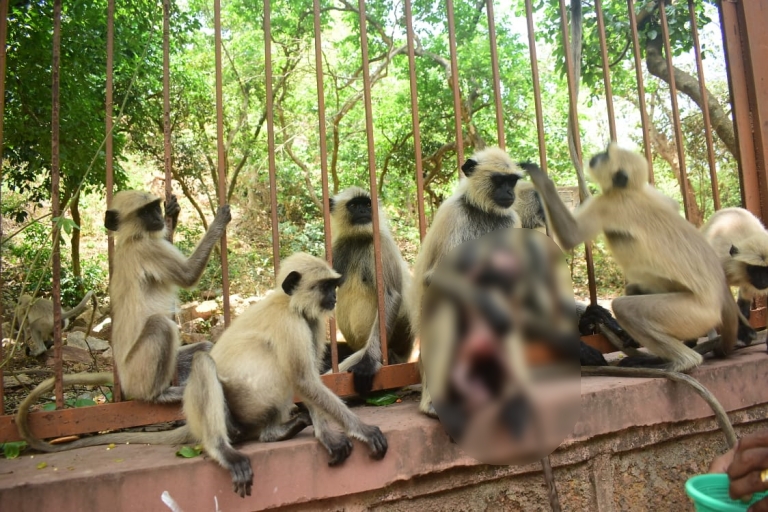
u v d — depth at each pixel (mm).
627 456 3965
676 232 4363
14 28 8594
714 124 8352
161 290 4453
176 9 11922
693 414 4062
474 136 12328
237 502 3033
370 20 13000
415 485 3434
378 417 3656
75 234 13086
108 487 2852
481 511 3594
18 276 12578
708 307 4172
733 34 5305
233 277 14664
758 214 5270
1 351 3404
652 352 4312
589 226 4551
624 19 8594
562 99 15062
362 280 5781
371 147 4090
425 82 13188
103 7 9422
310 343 3461
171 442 3375
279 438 3338
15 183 11422
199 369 3133
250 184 18375
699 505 2109
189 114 15398
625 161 4539
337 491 3207
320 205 14961
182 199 20094
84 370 7156
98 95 10820
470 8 12688
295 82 15914
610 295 13078
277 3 14133
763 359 4457
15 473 2928
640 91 4836
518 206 6453
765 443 2020
